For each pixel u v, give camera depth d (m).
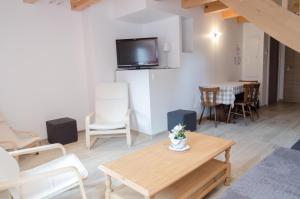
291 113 5.53
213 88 4.48
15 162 1.97
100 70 4.41
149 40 4.44
